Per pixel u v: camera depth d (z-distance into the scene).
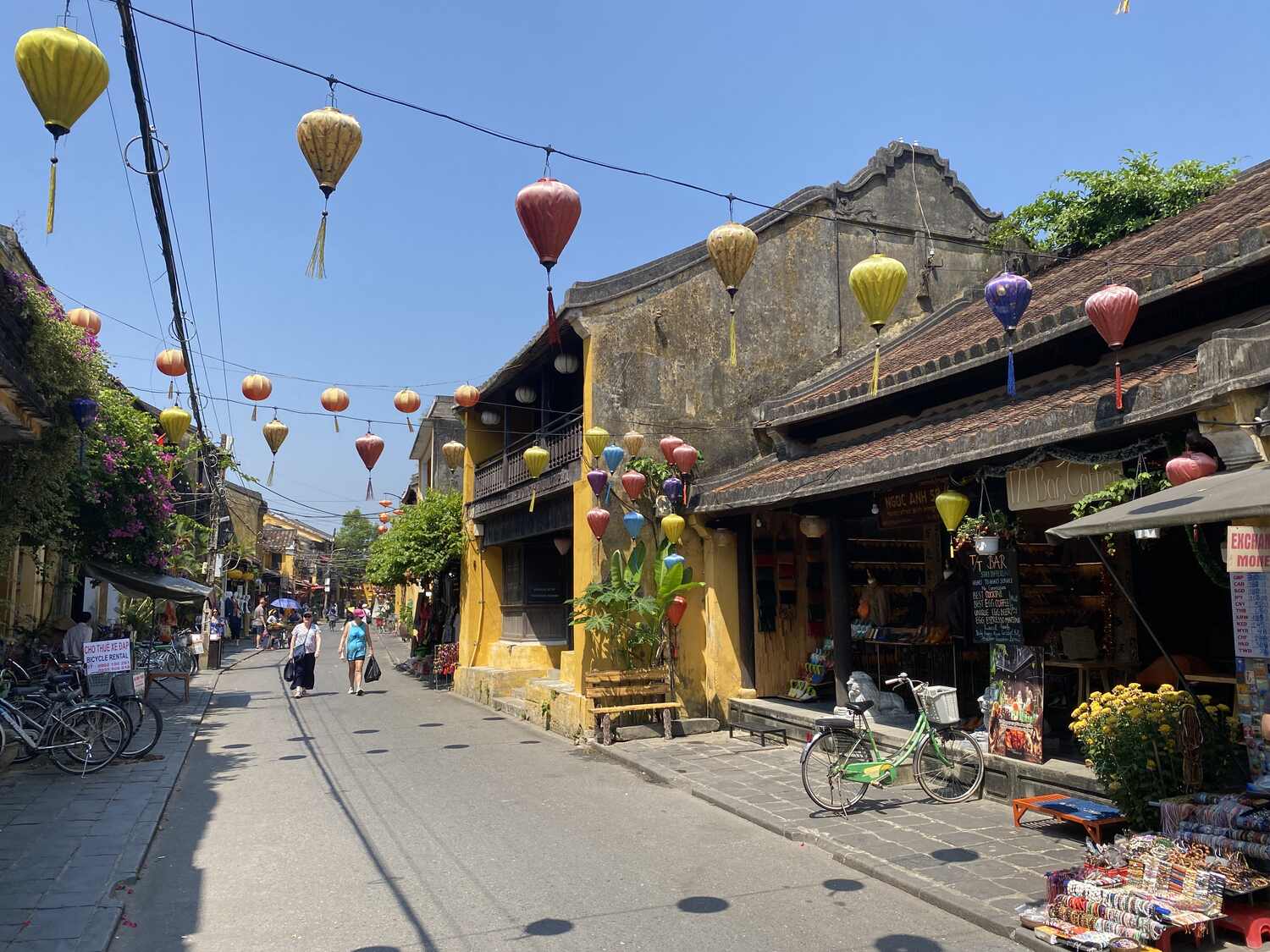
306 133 4.71
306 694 17.39
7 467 9.11
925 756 8.23
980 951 4.63
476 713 14.66
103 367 11.20
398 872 6.15
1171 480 5.75
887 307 5.81
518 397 15.15
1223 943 4.52
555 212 5.29
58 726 9.31
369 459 8.86
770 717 11.02
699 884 5.81
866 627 11.21
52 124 4.04
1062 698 9.16
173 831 7.32
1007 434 7.09
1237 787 5.87
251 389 8.39
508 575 17.27
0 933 4.92
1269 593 5.30
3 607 14.26
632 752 10.47
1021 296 5.99
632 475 11.45
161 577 15.14
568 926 5.09
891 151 14.12
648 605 11.34
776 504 10.29
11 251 10.38
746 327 13.00
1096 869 5.02
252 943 4.92
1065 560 10.45
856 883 5.77
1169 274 7.19
